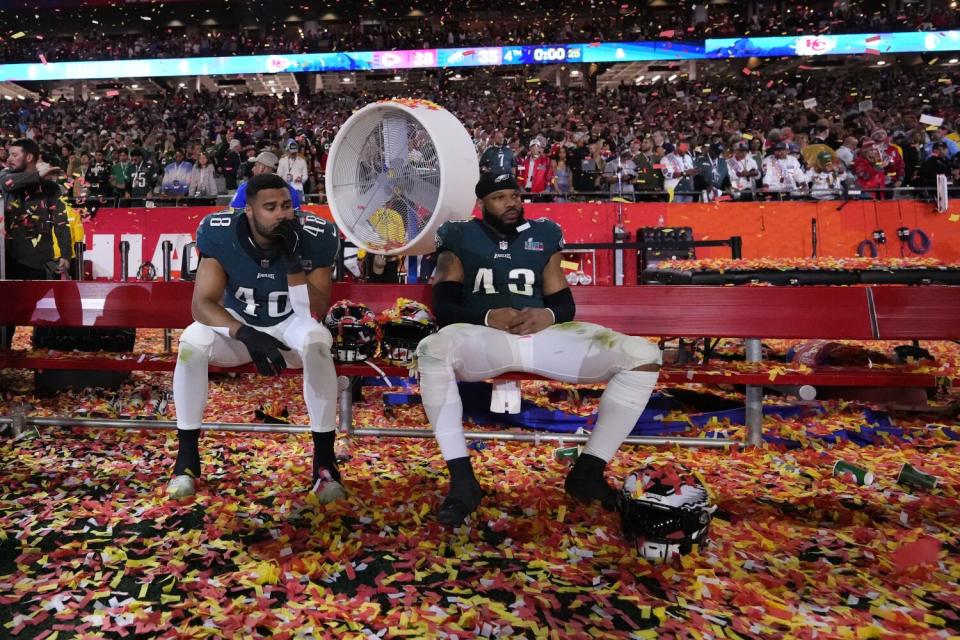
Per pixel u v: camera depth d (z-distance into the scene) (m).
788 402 3.96
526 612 1.70
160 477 2.80
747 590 1.83
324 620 1.67
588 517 2.38
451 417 2.34
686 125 18.03
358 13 32.94
